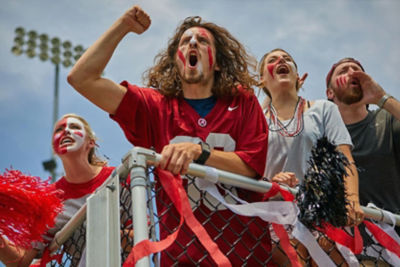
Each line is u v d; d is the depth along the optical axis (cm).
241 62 426
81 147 496
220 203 335
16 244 370
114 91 372
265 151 366
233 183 342
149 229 300
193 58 402
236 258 342
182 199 309
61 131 505
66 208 462
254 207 342
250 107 388
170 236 291
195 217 342
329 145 357
